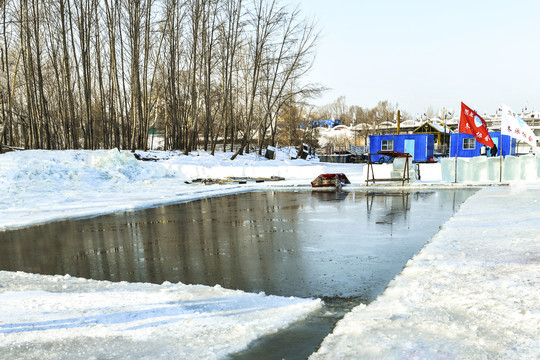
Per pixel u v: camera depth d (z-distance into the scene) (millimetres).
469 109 17938
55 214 12336
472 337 2705
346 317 3326
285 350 2902
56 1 30484
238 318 3535
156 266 5941
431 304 3438
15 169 20750
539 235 6102
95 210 13008
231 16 36406
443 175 20938
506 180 19625
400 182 21875
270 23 36438
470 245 5750
